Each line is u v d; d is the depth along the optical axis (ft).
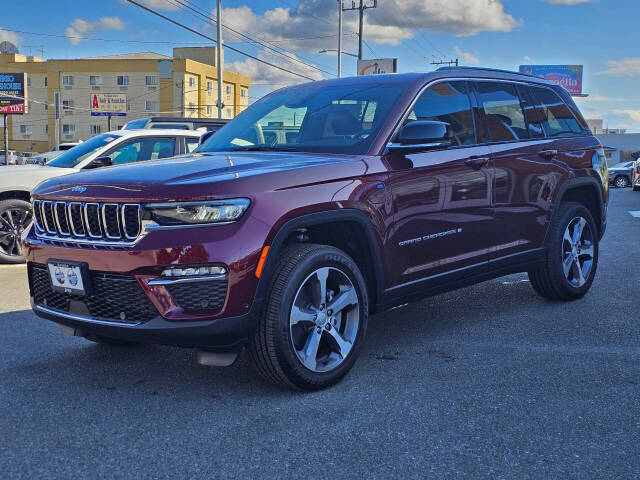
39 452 9.18
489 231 14.90
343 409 10.64
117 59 255.70
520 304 18.06
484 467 8.65
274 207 10.68
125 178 10.98
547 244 16.93
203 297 10.25
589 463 8.75
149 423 10.16
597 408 10.62
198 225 10.21
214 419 10.28
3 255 26.20
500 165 15.11
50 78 261.24
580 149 18.06
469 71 15.64
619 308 17.48
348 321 12.08
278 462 8.82
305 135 13.83
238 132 15.03
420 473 8.50
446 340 14.66
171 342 10.34
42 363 13.17
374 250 12.27
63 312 11.44
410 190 12.91
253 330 10.64
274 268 10.93
